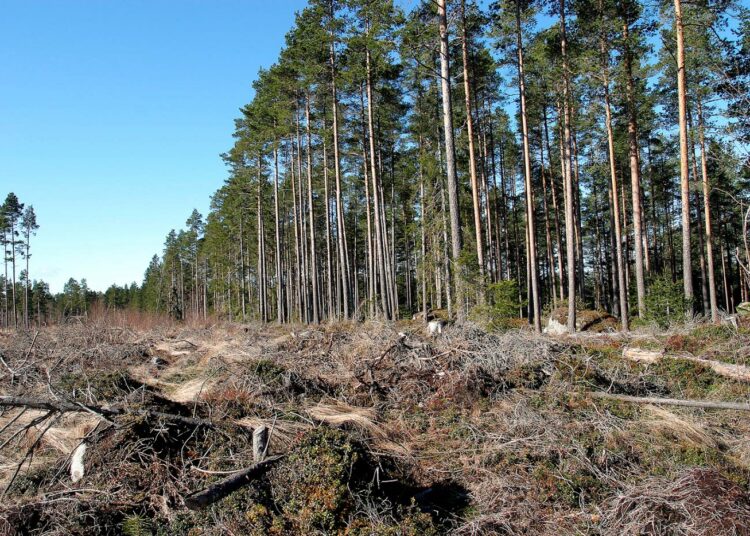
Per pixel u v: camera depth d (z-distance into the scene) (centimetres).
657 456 529
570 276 1634
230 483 423
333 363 912
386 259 2405
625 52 1595
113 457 498
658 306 1389
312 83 2309
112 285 8806
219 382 812
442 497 484
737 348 868
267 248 4438
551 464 516
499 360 791
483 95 2447
